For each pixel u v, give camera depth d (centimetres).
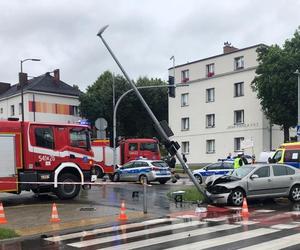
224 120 5022
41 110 6581
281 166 1855
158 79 6950
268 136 4647
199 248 959
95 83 6956
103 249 983
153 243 1029
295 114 4019
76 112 6975
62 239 1124
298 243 995
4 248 1030
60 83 7025
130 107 6606
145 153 3544
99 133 2816
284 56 3959
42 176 1823
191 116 5409
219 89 5091
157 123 1792
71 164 1884
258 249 938
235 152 4881
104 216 1480
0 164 1731
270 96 4047
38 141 1822
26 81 6706
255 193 1773
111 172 3288
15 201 1892
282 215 1472
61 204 1778
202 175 2977
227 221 1354
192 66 5425
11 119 1834
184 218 1439
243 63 4862
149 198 2003
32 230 1256
